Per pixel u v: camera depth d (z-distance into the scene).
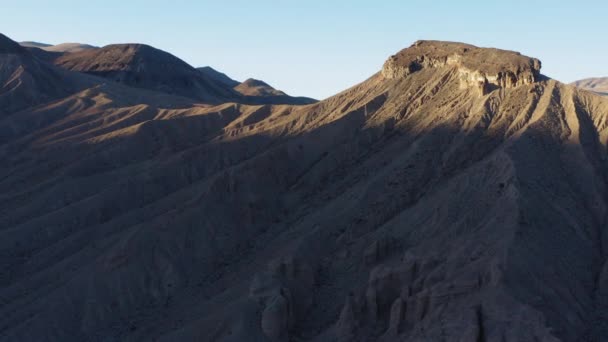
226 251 86.94
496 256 60.34
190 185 109.25
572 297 60.59
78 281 82.44
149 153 126.69
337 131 102.81
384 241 72.56
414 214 76.75
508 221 66.12
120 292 81.38
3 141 144.38
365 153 98.31
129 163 124.50
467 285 58.84
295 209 93.25
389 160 93.06
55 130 144.75
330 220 83.06
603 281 64.56
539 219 67.94
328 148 101.88
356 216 82.94
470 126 89.25
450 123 91.69
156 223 88.38
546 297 58.44
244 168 94.81
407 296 61.72
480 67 96.81
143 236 85.81
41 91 166.25
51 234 100.62
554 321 56.16
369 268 71.69
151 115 147.25
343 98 116.69
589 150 82.94
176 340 68.25
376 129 100.31
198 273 84.19
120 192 106.88
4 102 159.00
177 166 111.88
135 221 99.88
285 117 122.38
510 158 75.12
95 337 77.12
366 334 63.31
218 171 111.44
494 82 95.06
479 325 54.88
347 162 98.19
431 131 91.62
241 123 130.00
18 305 83.19
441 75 105.00
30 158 131.25
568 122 86.62
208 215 89.19
